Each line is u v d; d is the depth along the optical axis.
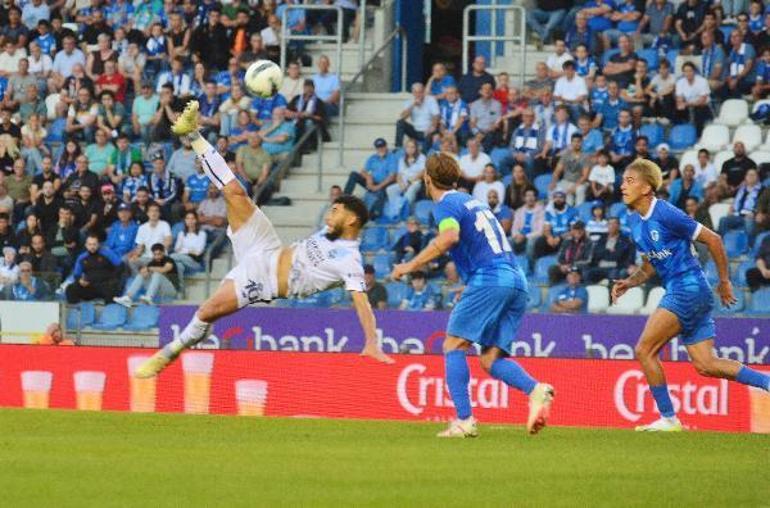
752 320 46.19
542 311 51.66
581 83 64.69
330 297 51.72
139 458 25.56
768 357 46.03
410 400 44.59
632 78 65.38
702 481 23.12
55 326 51.62
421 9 79.00
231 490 21.34
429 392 44.34
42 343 51.47
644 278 35.28
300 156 67.38
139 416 38.88
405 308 51.28
